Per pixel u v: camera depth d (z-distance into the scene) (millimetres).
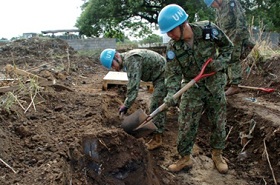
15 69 4891
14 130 3129
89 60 10758
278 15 15820
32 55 10203
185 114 3613
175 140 4602
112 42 14930
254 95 5605
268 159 3979
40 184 2316
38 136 3045
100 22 17188
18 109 3604
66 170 2652
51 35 17750
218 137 3775
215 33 3238
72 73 7699
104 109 4164
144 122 3428
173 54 3338
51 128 3359
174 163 3943
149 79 4059
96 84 6570
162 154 4227
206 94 3557
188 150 3773
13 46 10867
